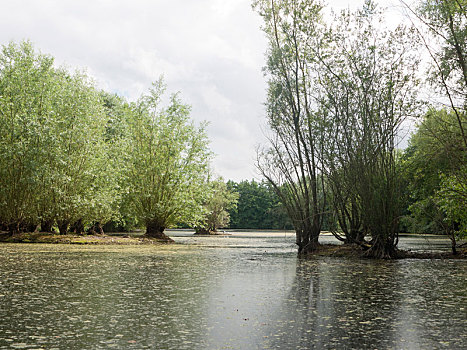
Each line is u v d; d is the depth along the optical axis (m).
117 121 40.88
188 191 34.28
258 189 111.19
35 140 28.11
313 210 23.22
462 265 17.17
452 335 6.27
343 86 21.66
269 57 23.66
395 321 7.19
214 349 5.52
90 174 29.61
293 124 23.48
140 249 24.95
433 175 24.88
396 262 18.53
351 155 20.94
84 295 9.34
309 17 23.03
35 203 28.75
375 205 20.09
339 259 20.00
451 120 19.17
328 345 5.74
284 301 8.96
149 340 5.93
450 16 16.38
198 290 10.27
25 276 12.16
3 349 5.41
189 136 34.25
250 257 20.75
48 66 29.73
